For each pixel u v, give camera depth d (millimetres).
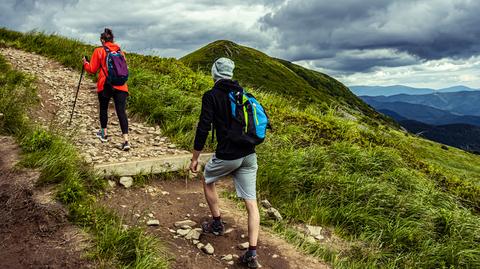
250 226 4730
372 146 10156
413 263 5730
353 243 5992
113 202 5879
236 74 105562
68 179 5523
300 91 107875
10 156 6055
